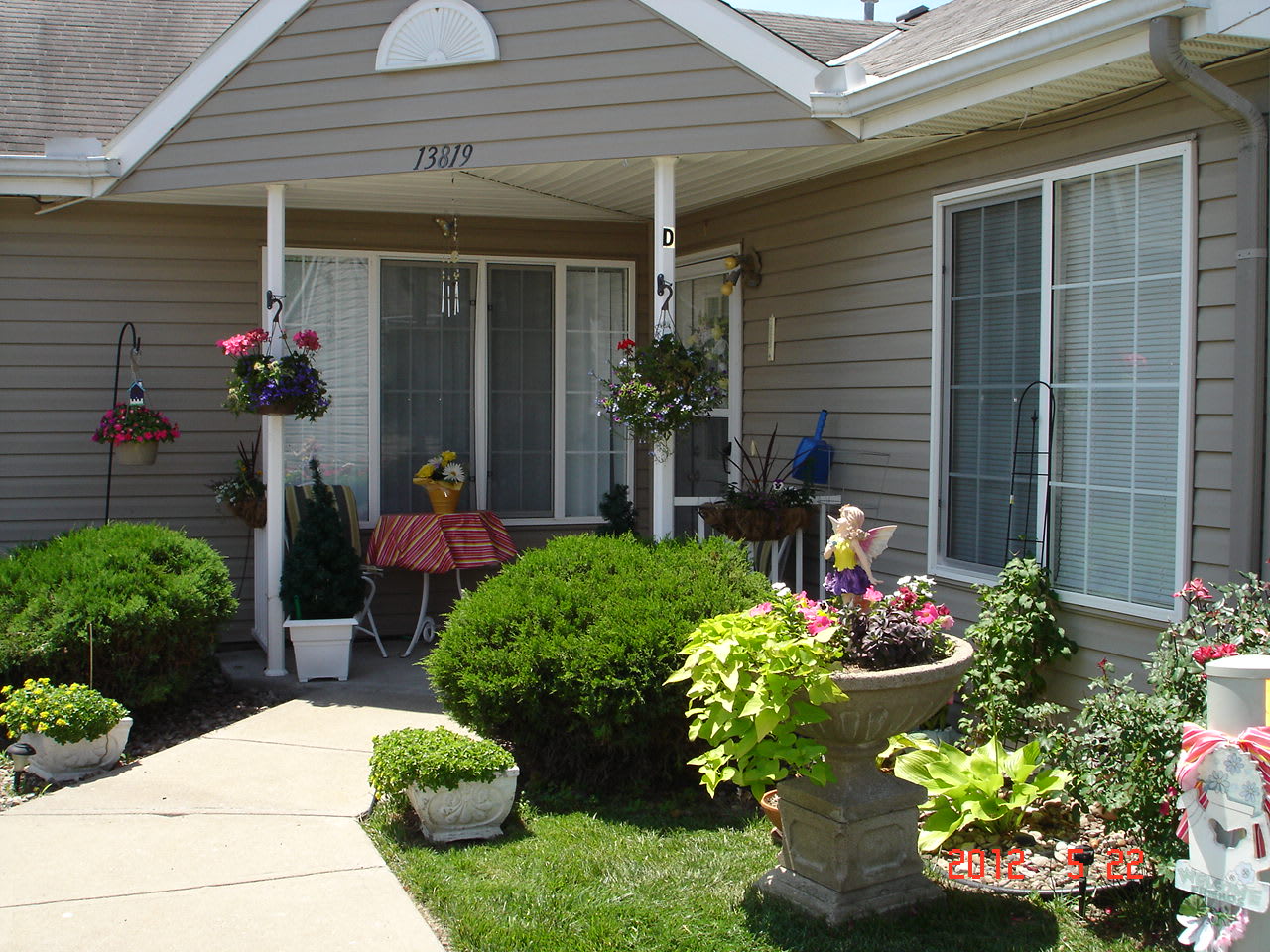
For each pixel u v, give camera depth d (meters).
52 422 7.46
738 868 4.04
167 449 7.62
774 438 6.86
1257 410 4.22
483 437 8.15
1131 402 4.77
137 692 5.87
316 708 6.05
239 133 6.61
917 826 3.83
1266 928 3.02
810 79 5.49
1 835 4.28
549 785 4.86
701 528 7.93
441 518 7.33
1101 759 3.86
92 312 7.49
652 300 8.34
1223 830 3.04
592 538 5.61
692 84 5.75
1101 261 4.89
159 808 4.55
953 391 5.69
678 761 4.77
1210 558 4.43
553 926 3.59
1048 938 3.54
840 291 6.40
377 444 7.94
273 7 6.50
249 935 3.50
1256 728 3.03
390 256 7.94
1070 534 5.07
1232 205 4.33
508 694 4.71
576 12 5.94
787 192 6.84
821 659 3.53
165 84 8.39
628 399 5.93
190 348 7.63
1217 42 4.06
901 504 5.96
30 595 5.83
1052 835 4.28
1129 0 4.05
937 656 3.84
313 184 6.75
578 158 5.96
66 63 8.49
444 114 6.21
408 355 8.03
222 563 6.62
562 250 8.24
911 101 5.11
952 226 5.68
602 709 4.59
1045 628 5.01
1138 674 4.72
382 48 6.30
